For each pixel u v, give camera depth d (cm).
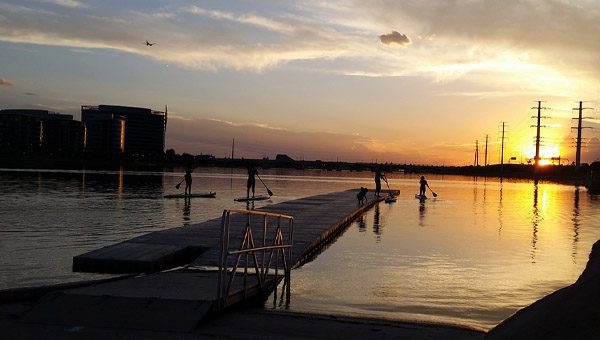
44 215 2355
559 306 643
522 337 616
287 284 1058
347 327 773
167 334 696
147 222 2203
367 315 883
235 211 866
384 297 1034
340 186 6781
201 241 1498
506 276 1243
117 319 736
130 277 1047
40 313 749
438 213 2903
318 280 1177
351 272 1268
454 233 2023
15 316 768
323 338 714
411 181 10412
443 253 1556
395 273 1261
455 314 926
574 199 4638
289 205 2922
